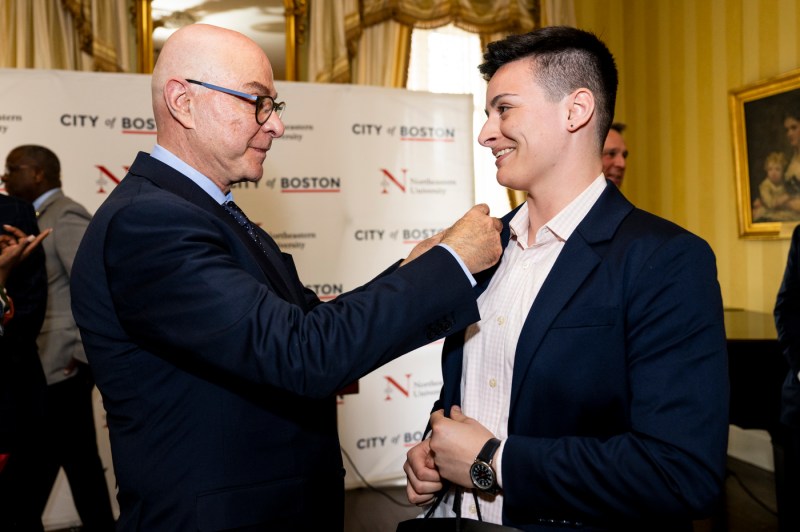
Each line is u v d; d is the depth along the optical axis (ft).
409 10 14.57
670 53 15.02
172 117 4.03
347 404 11.89
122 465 3.74
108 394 3.82
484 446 3.33
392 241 12.03
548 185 3.66
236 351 3.34
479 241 3.78
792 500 8.16
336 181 11.69
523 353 3.41
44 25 12.44
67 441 9.08
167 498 3.63
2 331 7.07
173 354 3.59
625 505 3.03
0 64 12.19
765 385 8.88
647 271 3.19
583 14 16.37
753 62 12.87
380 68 14.60
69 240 9.19
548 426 3.35
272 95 4.19
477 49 15.55
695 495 2.91
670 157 15.15
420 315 3.53
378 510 10.92
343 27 14.12
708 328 3.10
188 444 3.68
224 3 13.51
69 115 10.31
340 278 11.76
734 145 13.17
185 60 3.96
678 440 2.96
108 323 3.72
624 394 3.24
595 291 3.31
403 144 12.04
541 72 3.53
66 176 10.32
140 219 3.46
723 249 13.78
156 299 3.43
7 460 7.73
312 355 3.32
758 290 12.92
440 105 12.25
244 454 3.76
